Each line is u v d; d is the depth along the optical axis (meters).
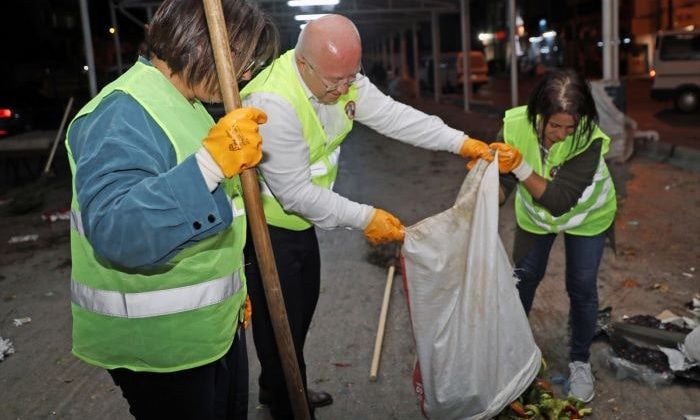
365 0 17.58
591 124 2.92
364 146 13.34
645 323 4.00
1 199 9.62
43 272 6.01
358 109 2.88
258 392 3.61
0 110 13.66
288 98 2.41
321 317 4.61
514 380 2.65
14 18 28.61
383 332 4.18
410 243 2.54
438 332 2.58
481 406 2.61
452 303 2.56
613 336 3.79
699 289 4.69
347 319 4.55
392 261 5.63
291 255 2.76
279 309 2.02
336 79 2.40
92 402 3.63
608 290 4.74
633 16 37.00
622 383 3.50
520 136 3.09
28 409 3.59
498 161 2.80
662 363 3.55
